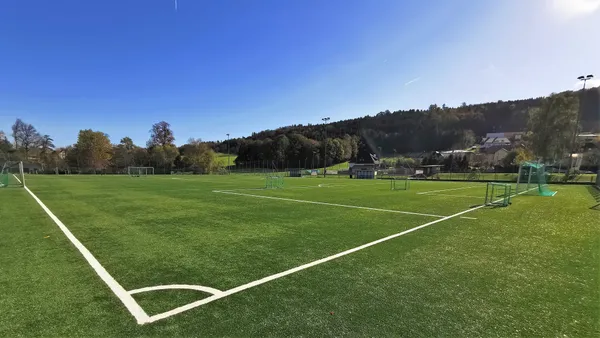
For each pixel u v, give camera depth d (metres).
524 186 21.47
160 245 5.10
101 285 3.35
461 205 10.91
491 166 52.34
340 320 2.59
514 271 3.90
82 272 3.76
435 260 4.35
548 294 3.18
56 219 7.50
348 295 3.12
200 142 65.25
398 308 2.83
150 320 2.58
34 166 55.47
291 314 2.70
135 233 6.00
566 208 10.14
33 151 59.06
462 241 5.52
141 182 24.97
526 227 6.86
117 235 5.82
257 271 3.84
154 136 68.75
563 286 3.41
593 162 38.84
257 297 3.06
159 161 64.44
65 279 3.52
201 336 2.32
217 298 3.03
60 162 57.69
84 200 11.59
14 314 2.66
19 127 57.28
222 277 3.62
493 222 7.46
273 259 4.35
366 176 43.75
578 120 30.81
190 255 4.52
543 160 33.31
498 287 3.37
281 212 8.89
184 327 2.46
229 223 7.12
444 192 16.89
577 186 22.06
